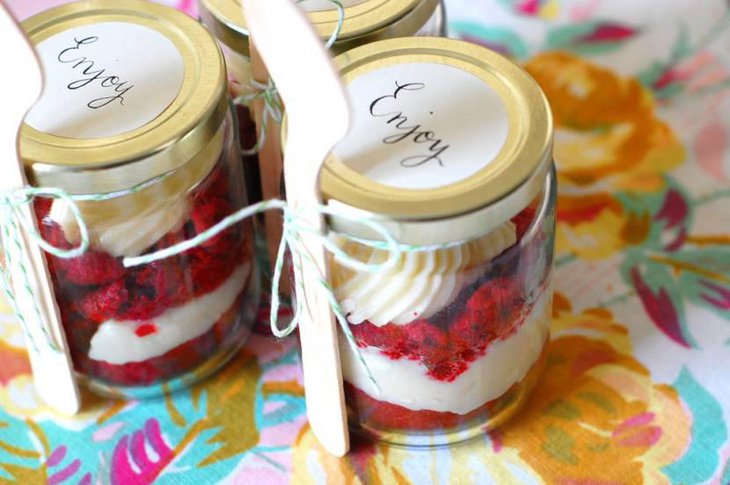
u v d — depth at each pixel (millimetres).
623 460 638
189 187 611
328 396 621
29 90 528
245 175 748
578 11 929
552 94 865
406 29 669
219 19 678
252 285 714
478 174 544
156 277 625
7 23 502
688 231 761
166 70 625
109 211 589
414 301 561
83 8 666
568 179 803
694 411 660
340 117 496
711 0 920
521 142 559
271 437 669
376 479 642
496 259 569
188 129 583
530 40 911
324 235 546
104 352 657
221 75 616
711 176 794
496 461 646
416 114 581
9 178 569
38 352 661
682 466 632
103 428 680
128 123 589
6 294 639
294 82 503
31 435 677
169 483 646
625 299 725
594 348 700
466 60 610
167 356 670
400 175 546
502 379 625
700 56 883
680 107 845
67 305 637
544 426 662
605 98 857
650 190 789
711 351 690
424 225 525
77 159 565
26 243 598
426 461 650
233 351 713
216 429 675
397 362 592
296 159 528
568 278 741
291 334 726
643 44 897
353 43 653
